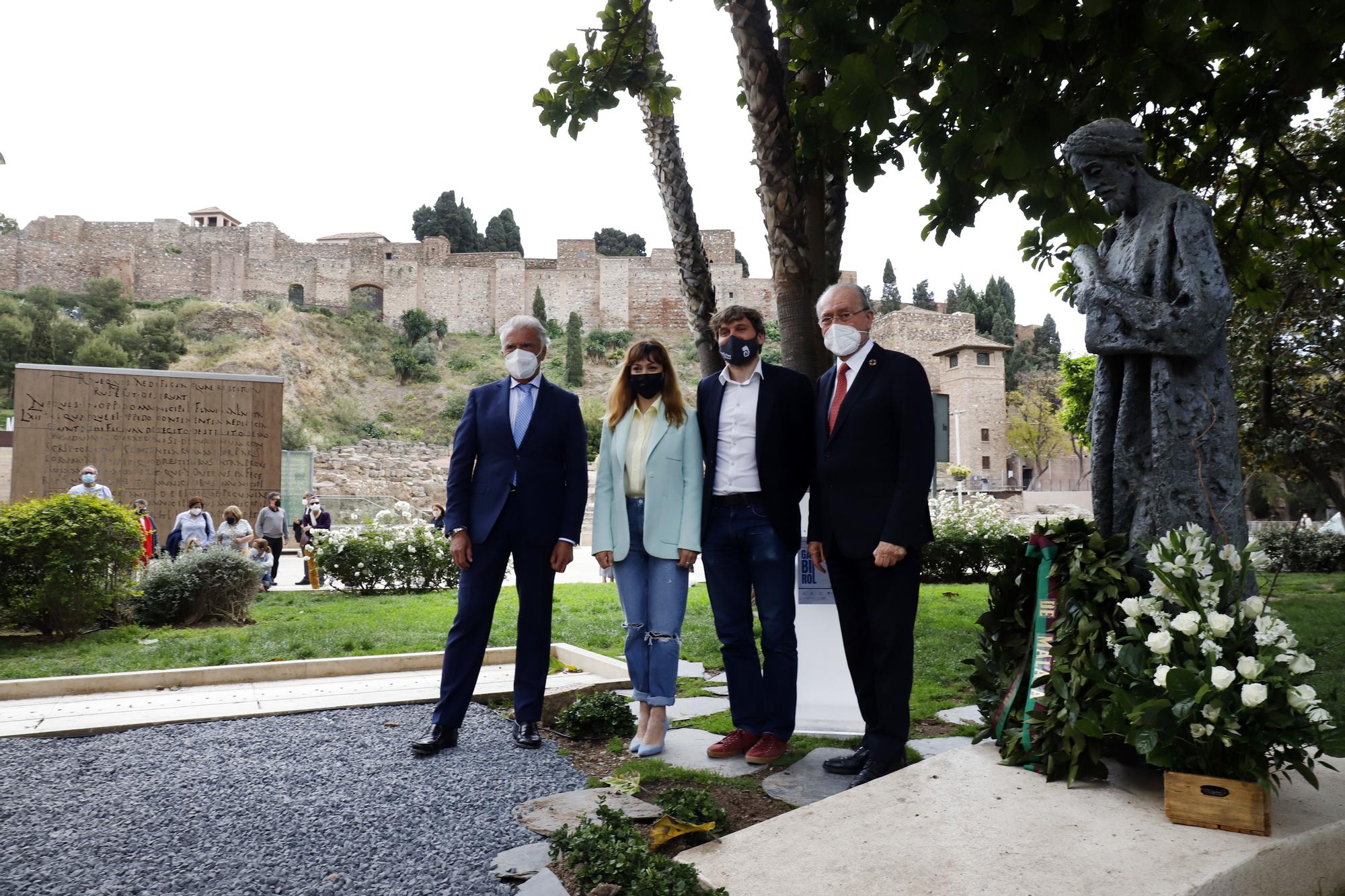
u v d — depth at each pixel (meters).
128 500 15.06
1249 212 6.75
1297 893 2.18
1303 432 12.38
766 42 6.15
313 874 2.40
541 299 68.69
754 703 3.63
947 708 4.58
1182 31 4.01
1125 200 2.88
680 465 3.68
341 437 50.66
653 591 3.68
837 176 6.31
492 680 5.45
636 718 4.16
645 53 6.26
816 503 3.47
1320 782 2.65
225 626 8.70
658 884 2.09
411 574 12.30
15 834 2.71
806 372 6.34
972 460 53.38
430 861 2.48
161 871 2.42
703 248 8.24
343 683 5.51
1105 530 2.85
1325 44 3.93
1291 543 16.97
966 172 4.60
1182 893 1.89
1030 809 2.42
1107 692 2.56
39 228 63.88
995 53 3.72
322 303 66.50
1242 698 2.18
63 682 5.15
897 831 2.32
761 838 2.37
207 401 15.57
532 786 3.19
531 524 3.89
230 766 3.47
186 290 64.25
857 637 3.38
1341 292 10.52
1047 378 57.94
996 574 3.14
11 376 48.03
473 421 4.02
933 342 57.62
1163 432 2.64
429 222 85.62
